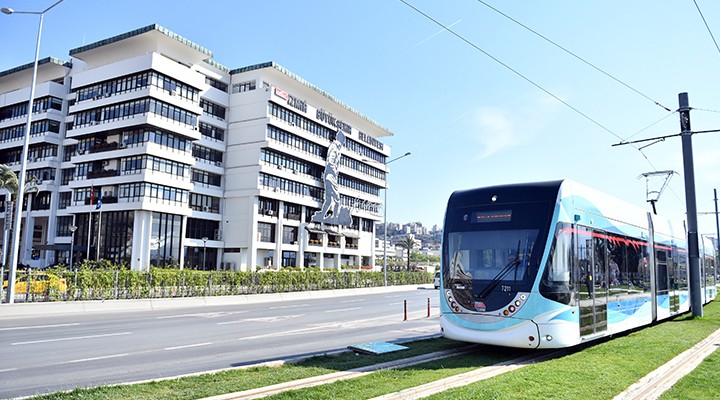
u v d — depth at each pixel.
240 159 60.06
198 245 56.56
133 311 24.28
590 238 12.13
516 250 10.90
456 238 11.78
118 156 50.75
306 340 14.40
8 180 50.12
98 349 12.46
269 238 61.81
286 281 38.62
